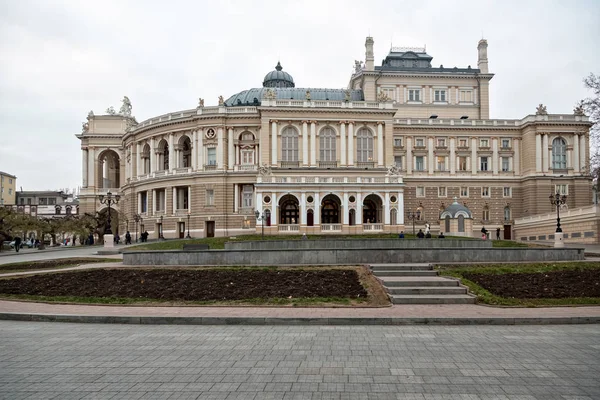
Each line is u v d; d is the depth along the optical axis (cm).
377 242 4738
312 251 3045
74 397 1037
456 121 10225
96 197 11494
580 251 3269
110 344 1506
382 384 1109
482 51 11056
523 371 1205
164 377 1170
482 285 2395
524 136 10181
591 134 5297
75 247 7400
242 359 1324
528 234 8812
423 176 10088
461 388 1080
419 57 11400
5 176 15375
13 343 1526
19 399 1026
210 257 3133
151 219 9788
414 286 2341
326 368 1236
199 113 9444
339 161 9312
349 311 1936
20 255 5634
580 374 1179
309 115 9312
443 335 1602
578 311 1908
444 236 7081
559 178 9756
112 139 11631
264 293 2286
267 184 7938
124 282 2612
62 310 2017
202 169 9375
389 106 9500
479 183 10125
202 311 1961
